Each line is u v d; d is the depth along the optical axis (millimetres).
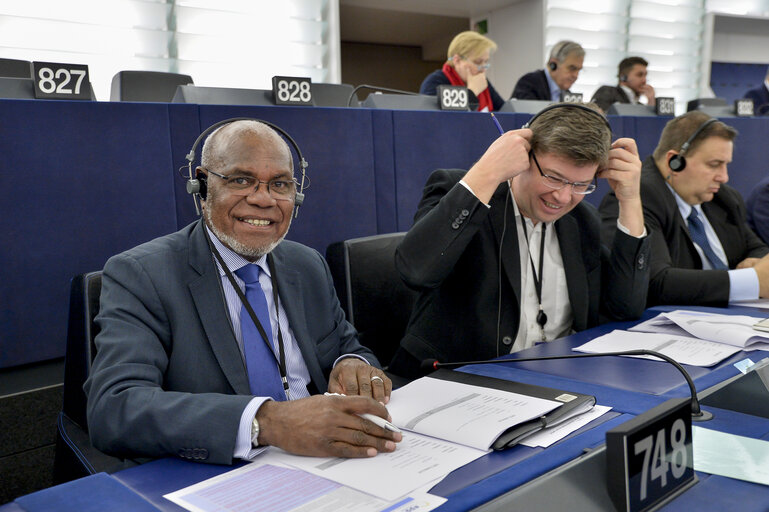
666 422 747
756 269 1798
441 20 7910
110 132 2145
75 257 2113
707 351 1275
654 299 1864
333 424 842
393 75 9883
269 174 1176
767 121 4539
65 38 3738
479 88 4277
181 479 797
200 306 1166
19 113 1979
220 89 2469
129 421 933
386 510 672
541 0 6219
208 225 1219
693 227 2197
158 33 4027
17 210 2000
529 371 1198
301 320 1289
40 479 2084
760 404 1032
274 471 801
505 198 1589
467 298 1570
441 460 796
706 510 702
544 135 1437
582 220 1698
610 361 1247
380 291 1760
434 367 1258
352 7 6934
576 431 882
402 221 2918
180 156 2301
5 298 1999
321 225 2668
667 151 2139
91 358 1246
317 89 2805
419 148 2932
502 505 675
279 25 4504
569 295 1625
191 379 1135
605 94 5297
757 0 7227
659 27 6691
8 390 2035
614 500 700
